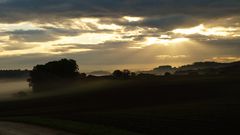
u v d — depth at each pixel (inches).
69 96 4392.2
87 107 3189.0
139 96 3420.3
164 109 2306.8
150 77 4916.3
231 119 1624.0
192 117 1792.6
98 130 1461.6
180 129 1476.4
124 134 1332.4
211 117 1731.1
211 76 4040.4
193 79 3971.5
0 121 2310.5
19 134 1508.4
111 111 2551.7
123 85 4530.0
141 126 1606.8
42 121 2027.6
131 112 2321.6
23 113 3299.7
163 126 1573.6
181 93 3157.0
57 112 3014.3
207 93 2854.3
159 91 3521.2
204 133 1362.0
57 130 1561.3
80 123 1801.2
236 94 2640.3
